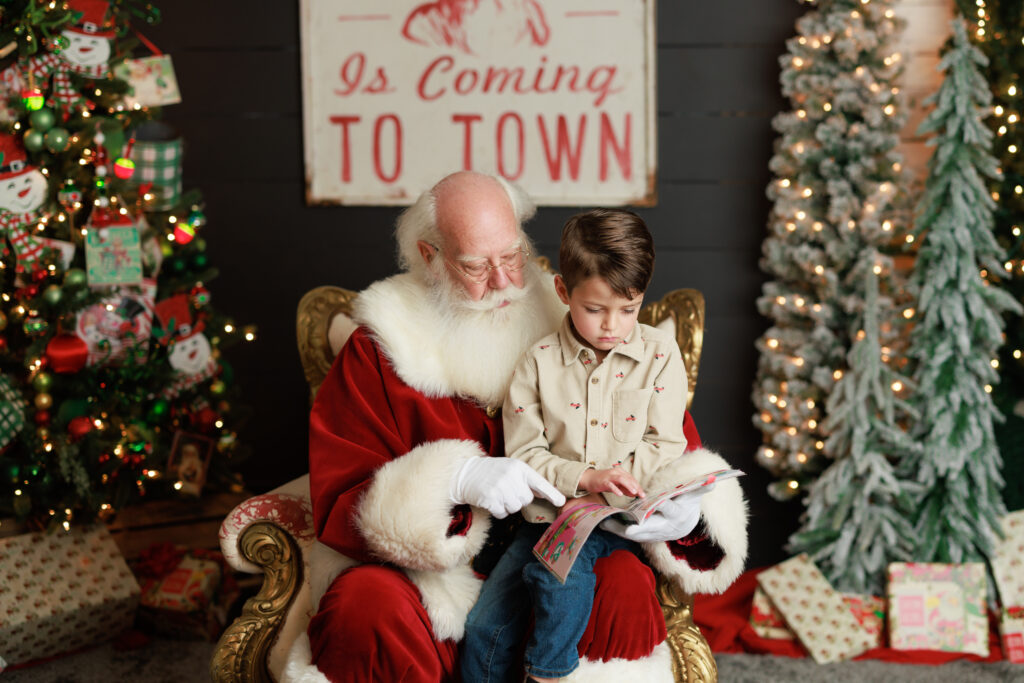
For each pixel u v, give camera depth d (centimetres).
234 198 326
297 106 321
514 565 182
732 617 282
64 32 260
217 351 301
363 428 196
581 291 176
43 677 249
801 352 287
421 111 315
